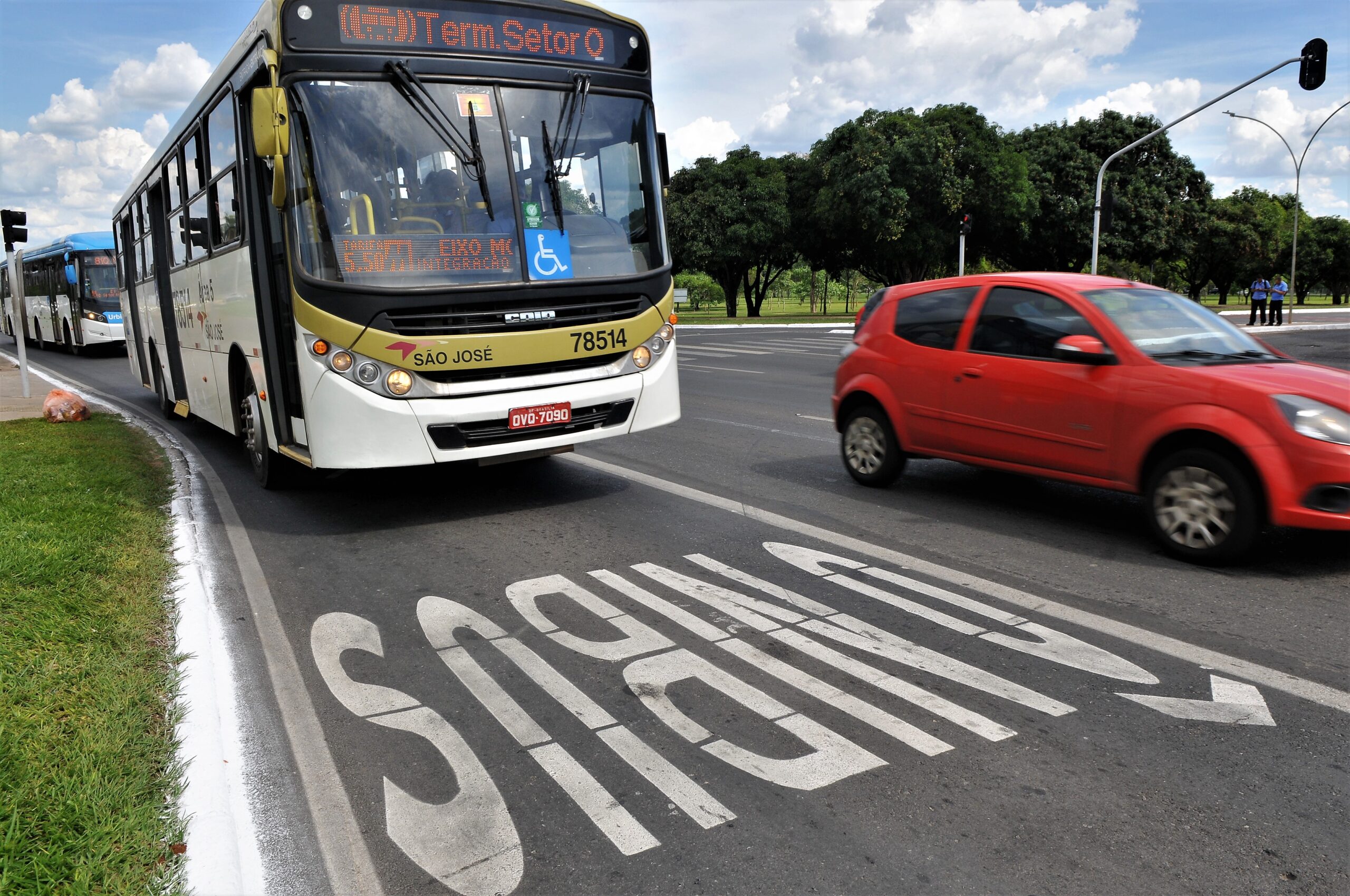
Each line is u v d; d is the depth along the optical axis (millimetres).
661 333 7387
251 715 3938
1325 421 5105
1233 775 3277
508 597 5336
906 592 5230
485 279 6562
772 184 48906
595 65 7211
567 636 4711
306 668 4422
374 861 2916
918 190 42094
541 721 3814
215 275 8719
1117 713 3756
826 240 49875
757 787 3271
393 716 3902
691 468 8883
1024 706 3832
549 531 6734
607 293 7008
